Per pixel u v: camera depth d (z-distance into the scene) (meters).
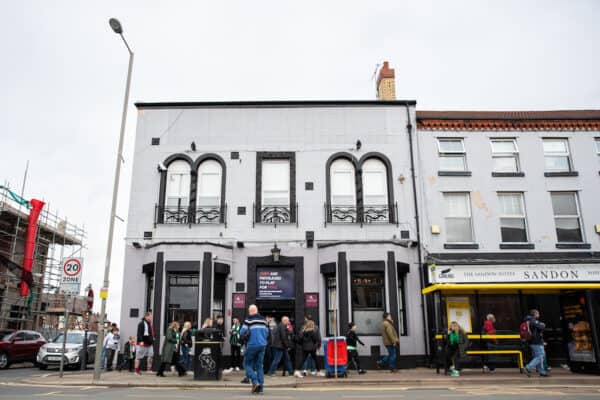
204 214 18.09
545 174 19.06
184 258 16.66
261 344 10.72
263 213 18.12
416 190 18.53
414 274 17.66
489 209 18.64
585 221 18.72
